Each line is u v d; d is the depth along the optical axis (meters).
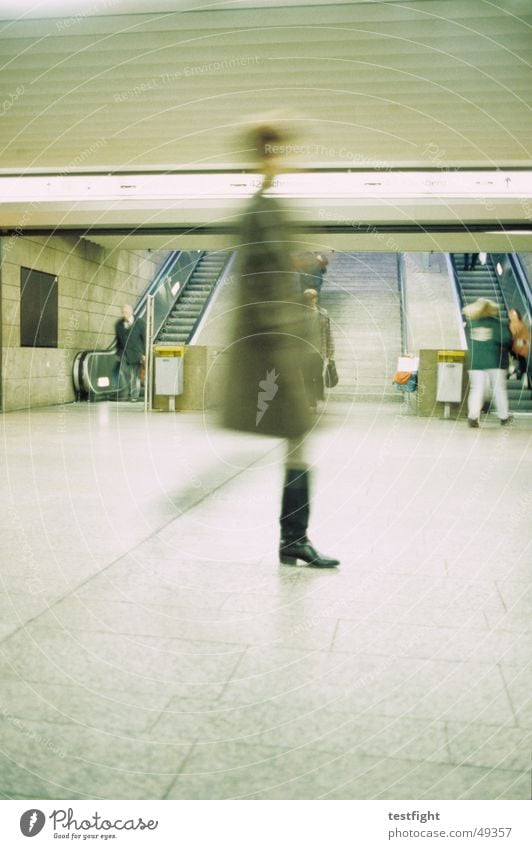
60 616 2.69
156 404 11.95
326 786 1.66
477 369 9.77
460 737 1.87
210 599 2.91
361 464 6.38
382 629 2.61
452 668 2.29
